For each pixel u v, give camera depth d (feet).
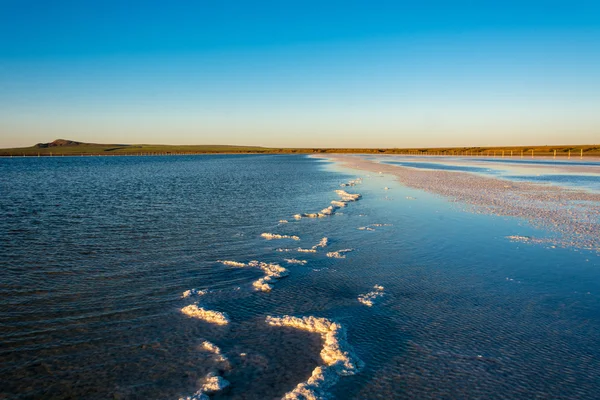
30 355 20.51
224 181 127.95
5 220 57.11
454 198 77.56
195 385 17.97
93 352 20.83
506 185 102.53
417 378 18.40
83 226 52.65
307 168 211.61
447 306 26.71
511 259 37.09
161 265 35.58
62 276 32.71
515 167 188.55
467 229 49.52
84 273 33.45
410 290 29.60
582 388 17.70
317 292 29.25
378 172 164.66
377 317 25.00
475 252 39.42
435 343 21.70
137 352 20.84
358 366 19.31
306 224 53.31
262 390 17.61
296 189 99.60
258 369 19.25
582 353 20.65
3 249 41.01
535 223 52.85
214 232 48.80
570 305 26.76
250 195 86.84
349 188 99.50
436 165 216.13
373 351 20.85
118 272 33.68
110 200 79.25
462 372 18.93
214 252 39.81
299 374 18.89
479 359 20.07
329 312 25.77
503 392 17.42
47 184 119.75
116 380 18.38
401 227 50.93
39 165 301.84
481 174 144.66
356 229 49.96
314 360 20.12
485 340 22.02
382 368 19.24
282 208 67.56
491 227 50.57
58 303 27.17
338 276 32.71
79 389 17.72
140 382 18.22
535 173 147.84
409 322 24.30
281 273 32.86
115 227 51.98
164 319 24.72
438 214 60.03
